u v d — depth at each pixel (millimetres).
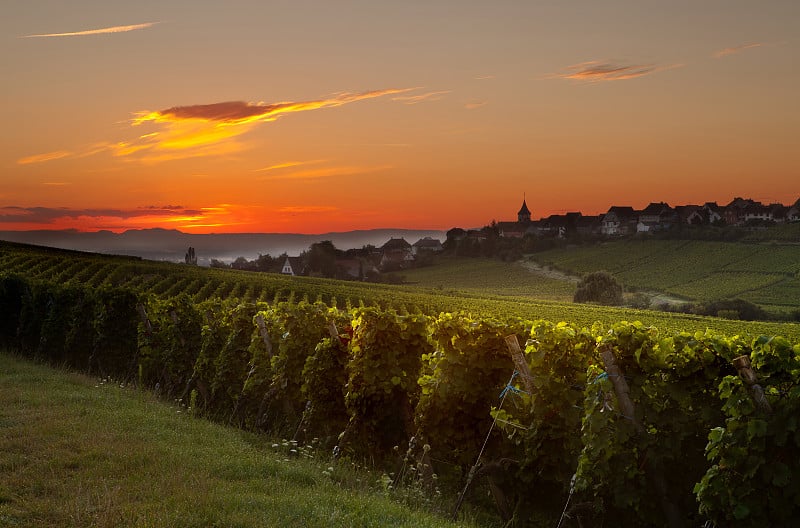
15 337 23984
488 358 10039
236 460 9117
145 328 18562
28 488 7387
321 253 196375
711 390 7273
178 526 6242
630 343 7582
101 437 9711
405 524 6918
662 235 178750
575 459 8367
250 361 15070
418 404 10586
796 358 6242
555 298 135375
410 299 86500
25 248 101812
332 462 10469
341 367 12828
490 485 9164
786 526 6289
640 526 7582
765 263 141750
